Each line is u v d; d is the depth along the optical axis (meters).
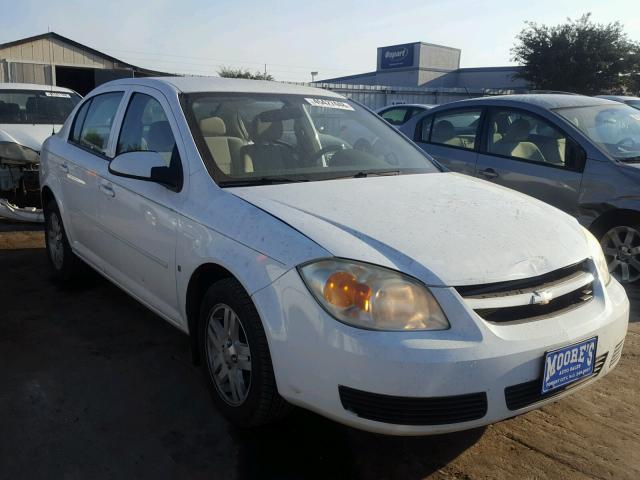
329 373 2.35
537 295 2.51
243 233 2.75
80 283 4.99
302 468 2.70
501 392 2.33
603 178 5.15
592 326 2.60
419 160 4.02
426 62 56.94
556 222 3.02
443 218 2.83
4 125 8.15
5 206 6.54
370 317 2.32
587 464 2.76
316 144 3.77
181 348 3.86
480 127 6.21
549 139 5.62
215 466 2.69
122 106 4.14
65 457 2.72
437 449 2.87
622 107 6.11
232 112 3.63
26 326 4.16
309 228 2.61
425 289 2.37
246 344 2.78
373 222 2.71
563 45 37.44
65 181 4.62
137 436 2.90
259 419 2.74
